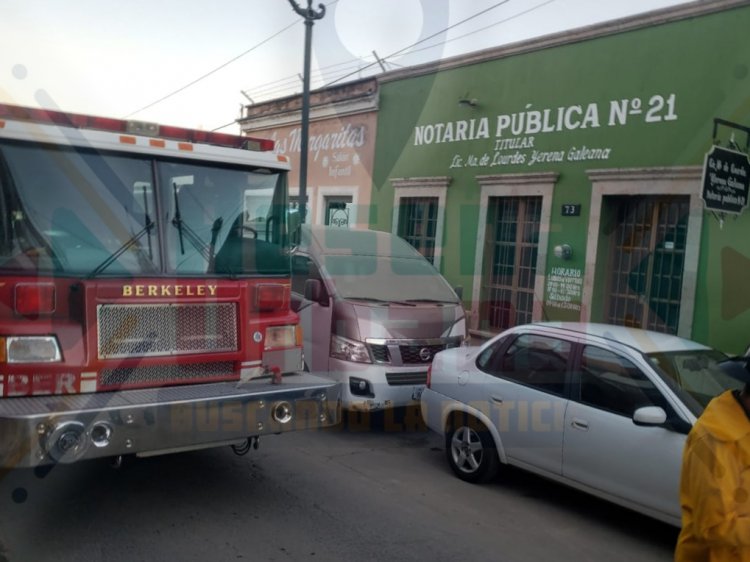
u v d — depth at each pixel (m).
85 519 4.86
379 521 5.11
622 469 4.90
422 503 5.55
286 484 5.79
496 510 5.51
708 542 2.26
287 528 4.88
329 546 4.62
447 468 6.55
